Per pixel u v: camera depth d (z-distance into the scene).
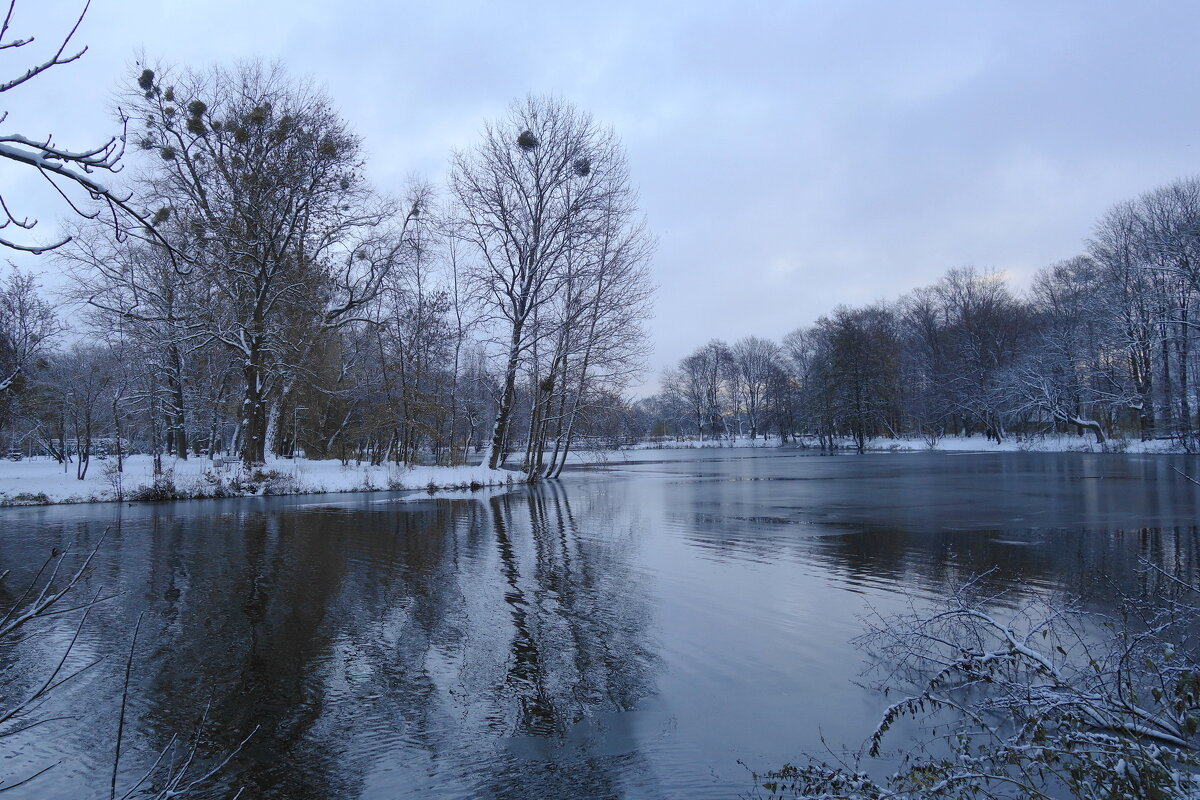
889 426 71.19
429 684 7.00
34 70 2.57
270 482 25.62
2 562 12.78
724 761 5.41
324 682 7.05
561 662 7.55
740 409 100.00
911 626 7.15
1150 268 40.97
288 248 27.06
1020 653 5.62
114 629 8.75
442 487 28.33
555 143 31.30
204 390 33.03
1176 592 9.47
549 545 14.51
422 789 5.09
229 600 10.05
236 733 5.98
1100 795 4.02
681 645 8.05
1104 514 17.95
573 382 32.84
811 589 10.50
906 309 73.25
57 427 31.27
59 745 5.76
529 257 31.70
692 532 16.19
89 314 27.11
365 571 11.95
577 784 5.11
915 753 5.41
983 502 21.45
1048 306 57.12
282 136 23.64
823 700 6.52
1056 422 52.75
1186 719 4.41
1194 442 41.62
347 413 39.75
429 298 33.34
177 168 23.45
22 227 2.83
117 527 17.22
